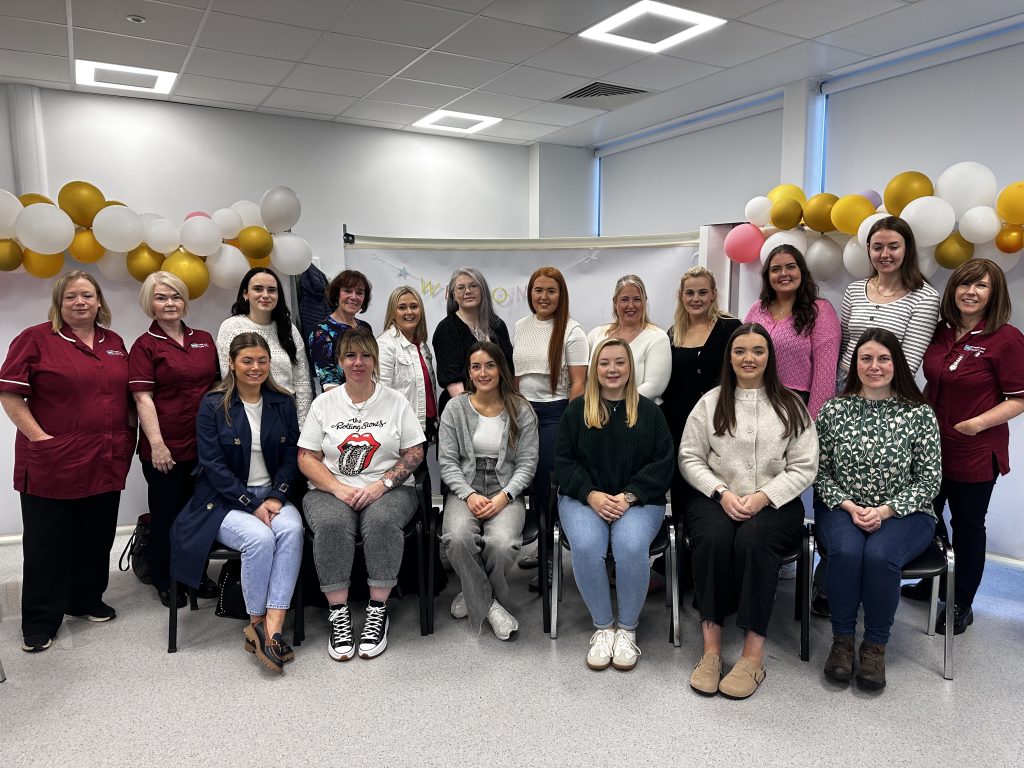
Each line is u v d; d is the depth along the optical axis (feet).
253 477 8.45
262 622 7.80
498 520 8.36
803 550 7.61
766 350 7.88
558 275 9.71
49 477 7.92
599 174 25.50
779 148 18.72
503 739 6.36
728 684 7.07
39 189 17.60
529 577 10.28
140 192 18.85
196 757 6.12
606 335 9.82
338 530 7.98
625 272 12.25
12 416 7.80
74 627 8.67
